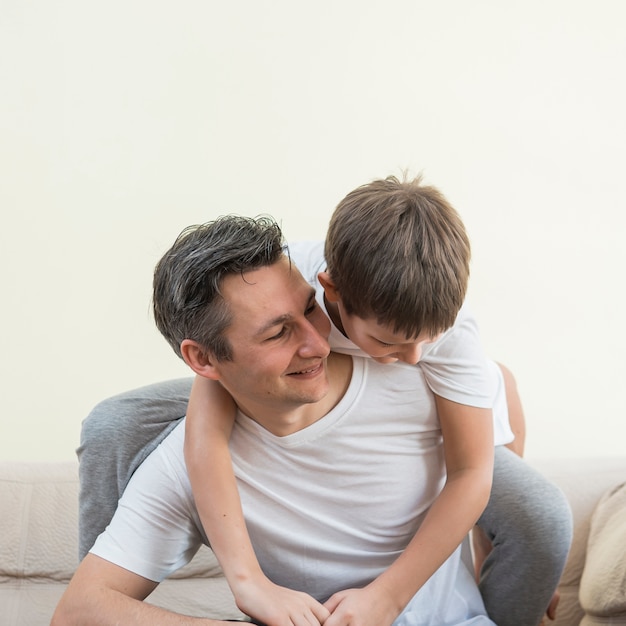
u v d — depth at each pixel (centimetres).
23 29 303
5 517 197
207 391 144
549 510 161
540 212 321
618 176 322
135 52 307
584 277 318
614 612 169
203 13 310
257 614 132
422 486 149
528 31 323
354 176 318
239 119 313
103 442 173
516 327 311
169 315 133
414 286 119
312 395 131
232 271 126
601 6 323
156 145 309
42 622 189
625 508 187
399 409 143
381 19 317
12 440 272
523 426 201
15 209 302
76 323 300
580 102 324
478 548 191
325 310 141
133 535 142
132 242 306
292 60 314
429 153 321
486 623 152
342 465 144
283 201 315
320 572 148
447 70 321
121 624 134
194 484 140
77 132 305
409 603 150
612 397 294
